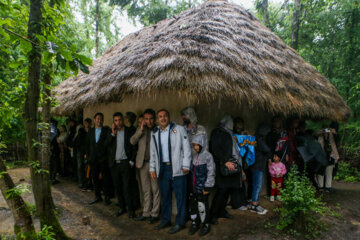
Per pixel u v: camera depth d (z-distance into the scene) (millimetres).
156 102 3758
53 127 5836
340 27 8156
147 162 3438
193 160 3057
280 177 4035
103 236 3039
